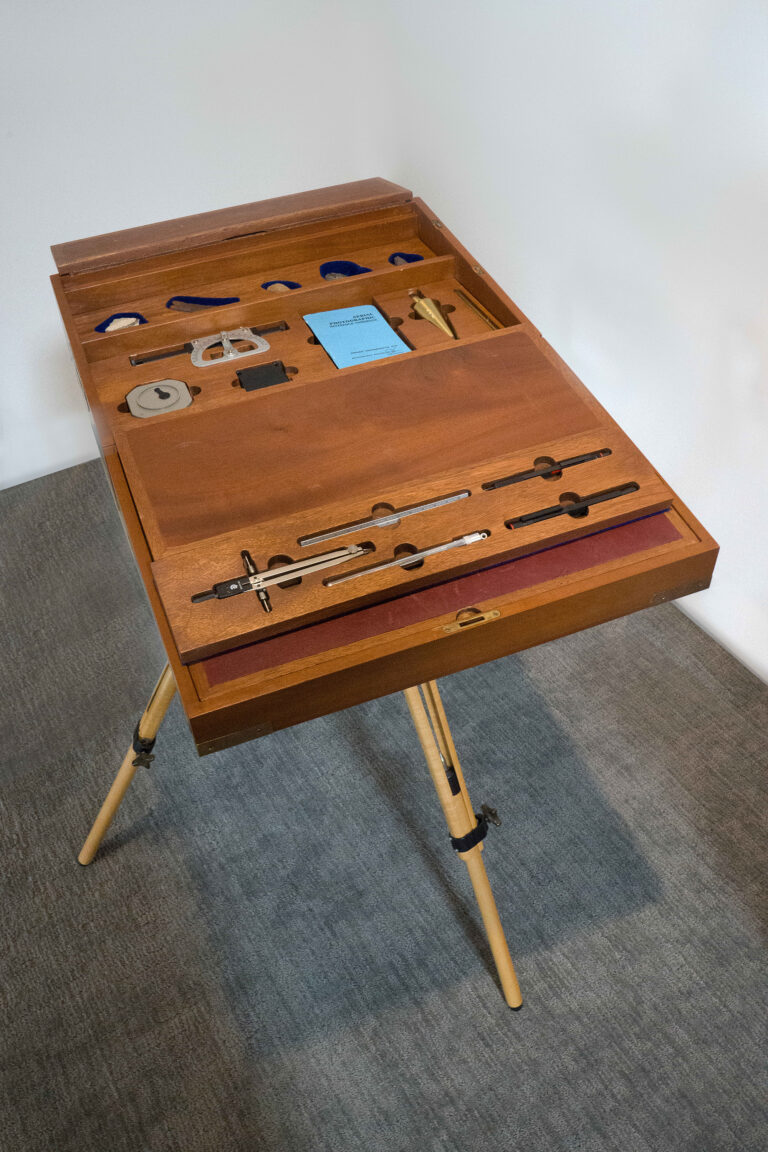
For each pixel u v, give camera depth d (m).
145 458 1.28
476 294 1.54
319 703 1.14
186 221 1.67
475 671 2.11
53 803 1.94
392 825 1.86
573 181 2.04
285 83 2.50
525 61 2.01
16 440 2.63
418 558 1.17
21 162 2.30
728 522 2.01
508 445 1.28
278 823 1.88
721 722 2.00
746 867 1.77
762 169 1.63
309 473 1.25
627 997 1.61
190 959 1.70
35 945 1.73
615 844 1.81
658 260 1.91
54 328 2.52
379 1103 1.52
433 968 1.67
